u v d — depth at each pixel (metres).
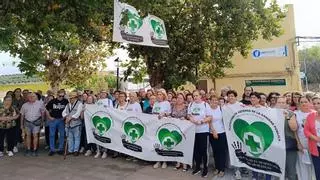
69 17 8.93
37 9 8.33
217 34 16.41
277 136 7.17
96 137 10.53
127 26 10.97
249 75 27.03
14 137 11.07
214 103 8.31
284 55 26.08
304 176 6.94
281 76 26.22
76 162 9.85
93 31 12.76
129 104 10.11
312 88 59.84
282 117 7.11
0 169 9.24
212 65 19.45
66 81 25.70
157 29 12.69
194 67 17.22
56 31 8.95
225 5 15.73
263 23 17.16
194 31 16.38
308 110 6.88
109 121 10.25
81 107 10.75
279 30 18.16
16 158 10.44
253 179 7.88
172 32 16.17
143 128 9.55
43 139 13.96
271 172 7.30
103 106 10.41
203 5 16.05
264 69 26.67
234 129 7.90
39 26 8.49
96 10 9.12
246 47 18.22
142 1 9.13
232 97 7.96
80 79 25.88
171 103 9.43
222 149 8.26
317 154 6.42
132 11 11.16
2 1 7.78
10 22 7.99
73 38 10.42
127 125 9.87
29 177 8.51
